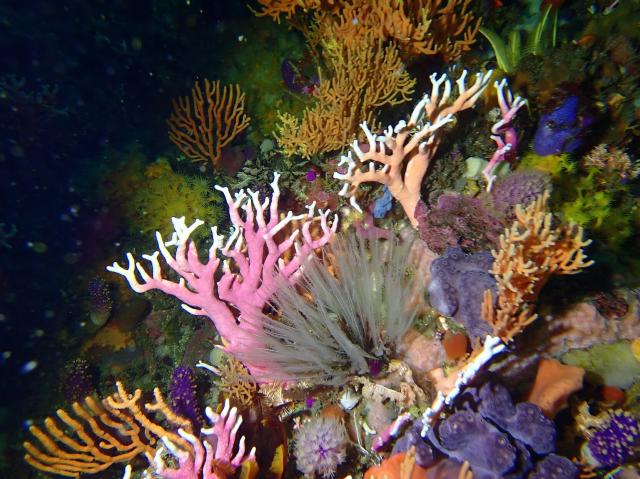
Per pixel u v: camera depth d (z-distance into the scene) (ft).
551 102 1.09
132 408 0.93
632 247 1.03
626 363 0.88
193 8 2.03
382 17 1.36
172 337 1.71
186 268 0.99
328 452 0.88
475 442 0.74
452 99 1.25
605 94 1.14
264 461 0.94
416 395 0.88
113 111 2.42
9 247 2.08
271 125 1.77
